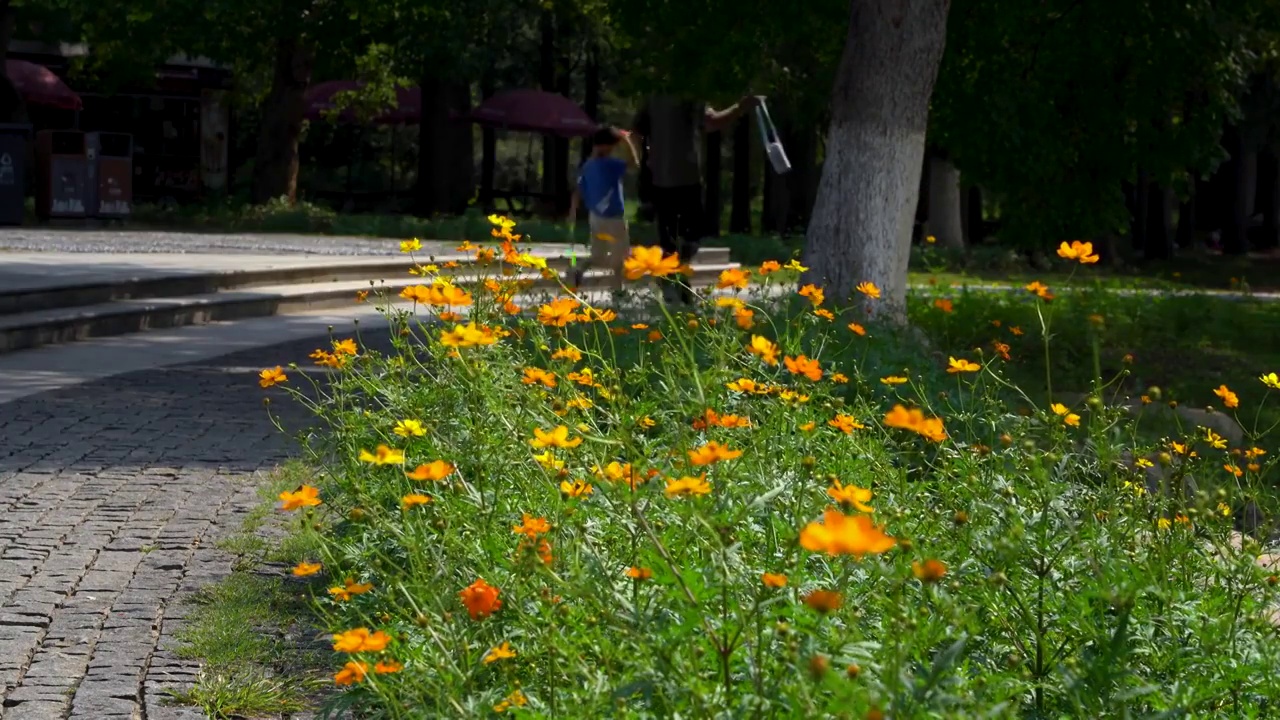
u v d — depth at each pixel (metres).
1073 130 17.06
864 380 6.17
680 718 3.01
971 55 16.38
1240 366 14.38
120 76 38.72
